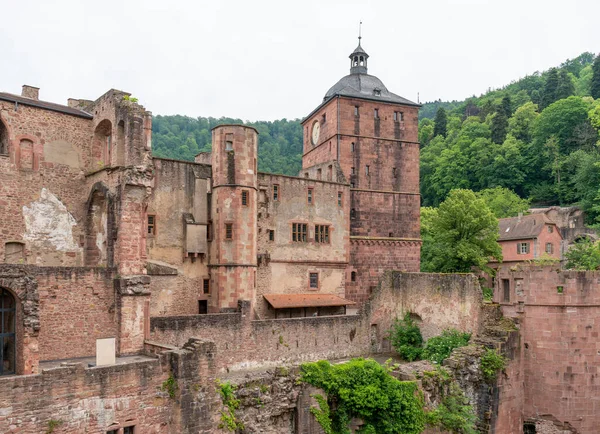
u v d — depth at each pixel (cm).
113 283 2830
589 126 8800
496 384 3288
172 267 3878
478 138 9931
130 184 2872
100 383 2166
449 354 3612
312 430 2997
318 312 4625
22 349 2344
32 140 3123
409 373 3173
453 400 3159
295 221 4628
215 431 2497
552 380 3291
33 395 1970
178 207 3944
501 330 3444
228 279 3928
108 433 2192
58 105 3428
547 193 8738
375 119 5494
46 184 3162
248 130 4059
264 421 2816
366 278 5222
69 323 2666
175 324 3177
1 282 2302
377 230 5375
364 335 4278
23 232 3056
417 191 5628
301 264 4647
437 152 10619
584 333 3269
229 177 3988
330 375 3028
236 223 3959
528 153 9288
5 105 3022
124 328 2783
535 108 10631
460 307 3891
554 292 3316
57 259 3177
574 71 14062
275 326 3675
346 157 5331
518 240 7244
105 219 3175
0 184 2984
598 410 3253
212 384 2492
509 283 3553
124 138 2955
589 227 7131
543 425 3309
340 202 4966
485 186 9538
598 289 3300
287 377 2953
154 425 2325
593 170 7688
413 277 4303
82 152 3325
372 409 2995
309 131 6112
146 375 2311
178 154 11806
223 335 3388
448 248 5588
